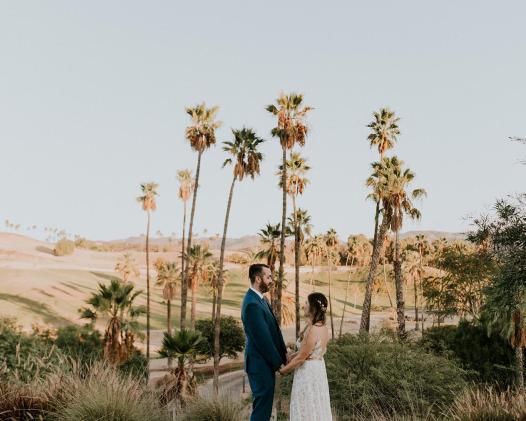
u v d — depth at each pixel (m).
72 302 83.06
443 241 85.69
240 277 126.88
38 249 189.62
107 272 123.69
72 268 123.06
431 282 36.12
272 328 4.46
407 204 36.97
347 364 13.24
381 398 11.21
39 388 5.21
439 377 12.99
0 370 5.51
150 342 62.12
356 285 122.62
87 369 5.55
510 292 13.81
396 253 36.66
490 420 5.08
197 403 5.20
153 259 169.62
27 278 96.38
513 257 13.38
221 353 52.62
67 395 5.00
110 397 4.73
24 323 62.69
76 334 22.31
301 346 4.53
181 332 17.30
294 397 4.52
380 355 13.48
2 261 127.88
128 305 24.55
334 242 76.38
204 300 107.88
